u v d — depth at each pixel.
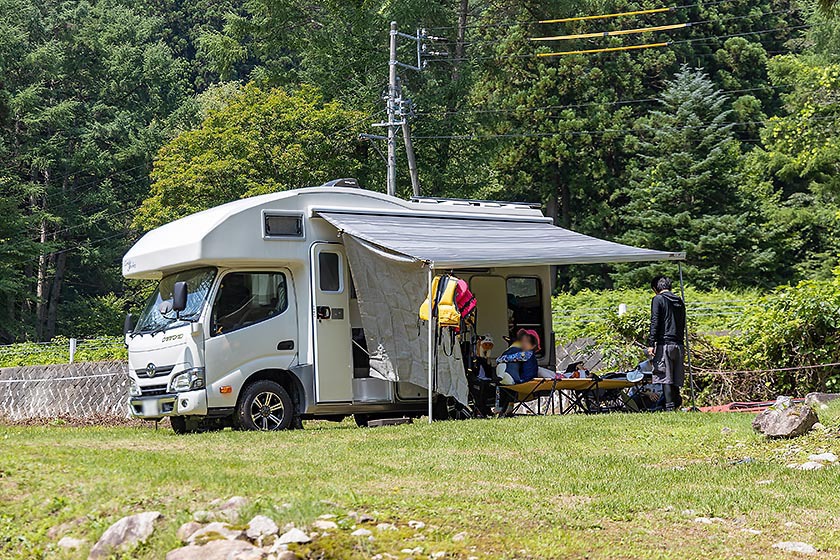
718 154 48.12
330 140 42.19
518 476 9.95
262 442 12.41
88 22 59.66
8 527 7.75
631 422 13.79
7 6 56.62
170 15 74.56
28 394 24.12
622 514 8.19
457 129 45.16
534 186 55.78
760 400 18.33
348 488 8.77
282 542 6.75
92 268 58.47
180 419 16.05
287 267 15.40
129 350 15.48
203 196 42.00
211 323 14.73
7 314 49.31
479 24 50.03
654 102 56.97
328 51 45.12
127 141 57.06
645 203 49.59
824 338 17.97
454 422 14.20
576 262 14.98
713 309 28.44
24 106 51.50
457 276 17.22
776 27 60.72
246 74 70.25
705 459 11.10
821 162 43.97
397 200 16.72
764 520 8.13
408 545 6.90
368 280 15.42
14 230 48.62
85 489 8.41
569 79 54.91
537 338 16.80
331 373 15.48
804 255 49.59
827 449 11.09
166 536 7.04
